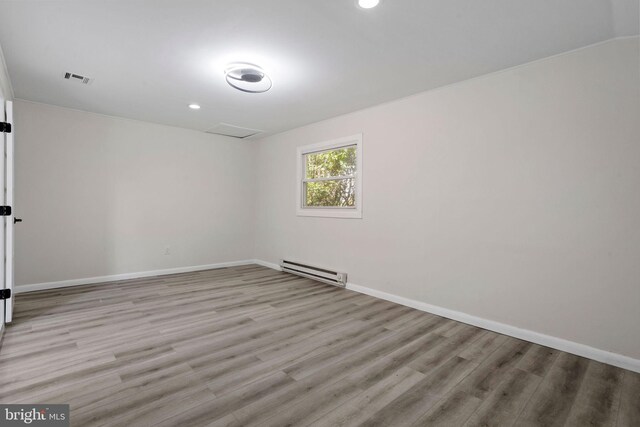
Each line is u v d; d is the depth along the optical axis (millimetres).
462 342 2541
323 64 2680
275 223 5395
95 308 3211
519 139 2660
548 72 2516
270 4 1890
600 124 2277
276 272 5121
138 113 4195
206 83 3125
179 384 1870
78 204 4117
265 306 3381
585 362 2234
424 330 2783
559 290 2447
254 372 2023
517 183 2672
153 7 1924
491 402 1760
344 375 2008
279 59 2594
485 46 2359
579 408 1724
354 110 3988
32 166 3789
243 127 4906
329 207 4488
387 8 1913
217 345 2408
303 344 2453
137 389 1811
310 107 3867
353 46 2375
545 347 2475
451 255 3100
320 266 4535
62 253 4016
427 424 1571
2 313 2535
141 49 2447
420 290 3352
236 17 2023
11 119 2670
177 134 4945
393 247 3611
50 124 3896
